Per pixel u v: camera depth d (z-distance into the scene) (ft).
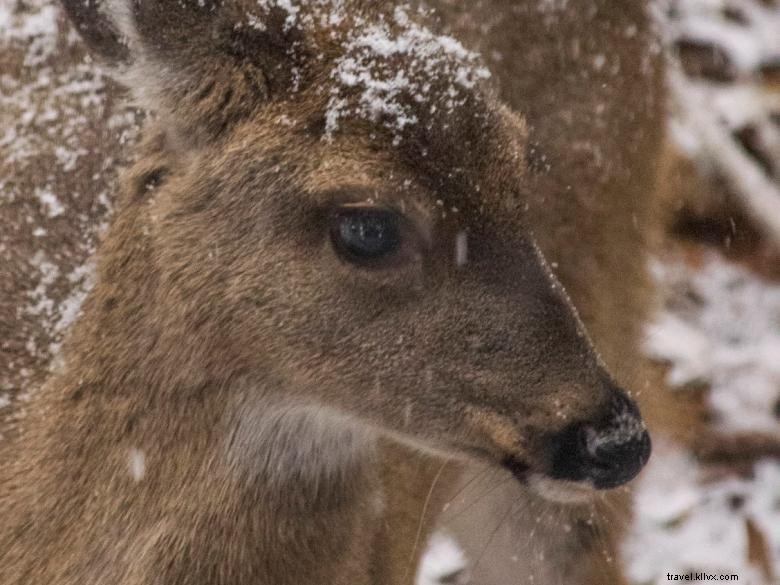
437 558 44.16
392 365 28.17
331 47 27.55
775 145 52.85
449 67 27.55
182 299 28.14
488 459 28.68
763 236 51.83
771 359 49.85
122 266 28.68
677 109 44.98
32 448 29.99
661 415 46.32
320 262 27.63
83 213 32.55
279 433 29.71
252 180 27.58
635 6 38.73
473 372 27.96
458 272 27.71
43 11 35.09
